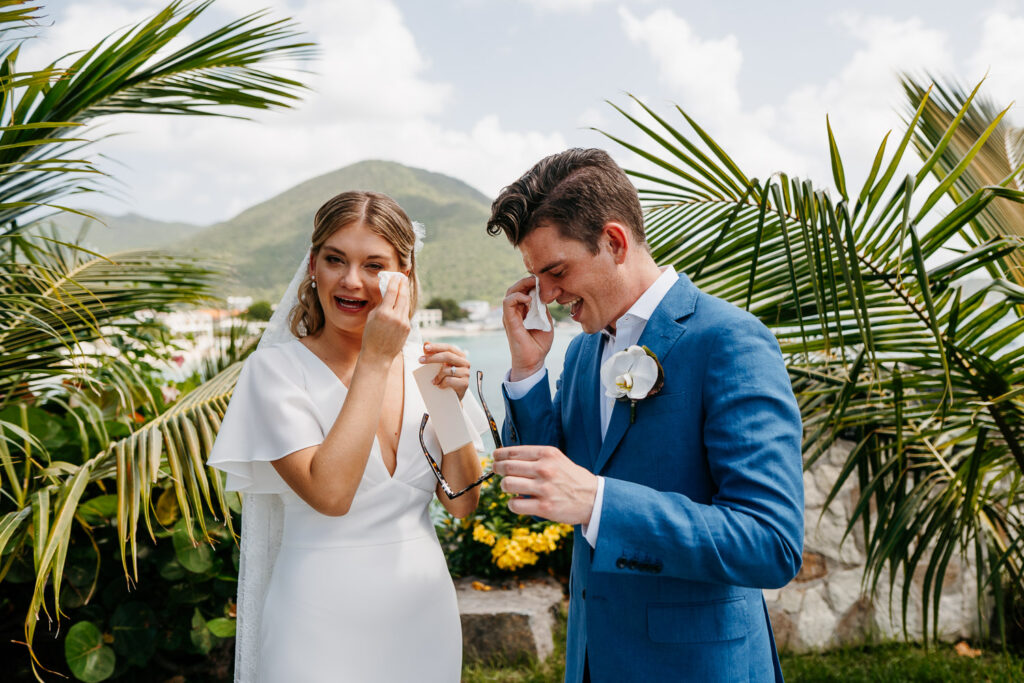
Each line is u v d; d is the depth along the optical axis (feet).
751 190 6.65
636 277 4.80
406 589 5.65
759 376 4.23
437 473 5.69
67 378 9.78
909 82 8.46
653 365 4.42
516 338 5.55
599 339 5.26
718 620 4.45
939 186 5.72
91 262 10.18
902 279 6.52
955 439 7.65
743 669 4.47
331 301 5.74
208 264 10.80
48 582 9.37
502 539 13.39
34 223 7.80
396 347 5.36
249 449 5.51
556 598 13.10
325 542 5.57
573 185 4.59
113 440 9.50
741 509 3.90
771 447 4.02
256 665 6.04
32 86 7.14
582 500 3.92
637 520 3.85
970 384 6.75
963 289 6.52
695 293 4.81
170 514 9.62
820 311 5.73
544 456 3.99
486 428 6.68
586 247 4.62
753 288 7.14
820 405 8.05
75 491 6.45
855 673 11.75
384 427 5.96
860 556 13.03
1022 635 12.78
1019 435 7.09
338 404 5.69
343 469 5.17
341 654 5.36
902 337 6.75
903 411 7.37
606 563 3.88
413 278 6.36
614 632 4.62
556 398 6.13
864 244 6.41
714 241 6.99
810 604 12.92
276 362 5.76
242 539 6.17
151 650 9.49
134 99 9.09
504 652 11.98
